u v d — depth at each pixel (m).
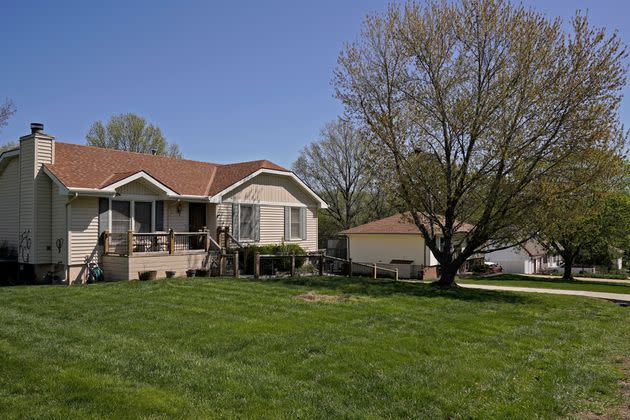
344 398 6.16
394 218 36.44
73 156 18.48
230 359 7.49
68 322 9.55
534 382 7.34
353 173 49.88
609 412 6.30
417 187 18.55
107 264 16.88
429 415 5.79
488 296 16.91
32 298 11.99
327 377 6.86
